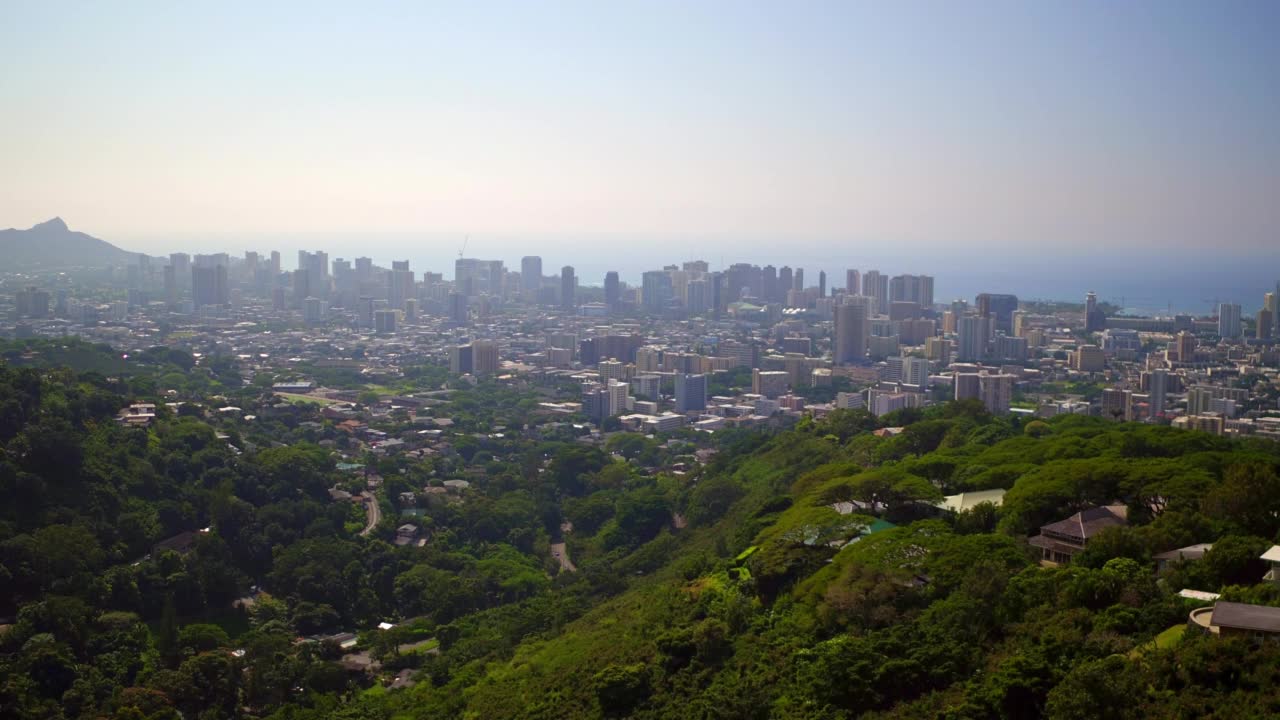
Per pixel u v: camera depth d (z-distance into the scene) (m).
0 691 158.62
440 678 178.00
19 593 187.75
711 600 151.12
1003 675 96.69
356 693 177.88
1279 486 128.38
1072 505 148.25
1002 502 157.75
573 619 197.88
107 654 176.62
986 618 111.19
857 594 121.81
